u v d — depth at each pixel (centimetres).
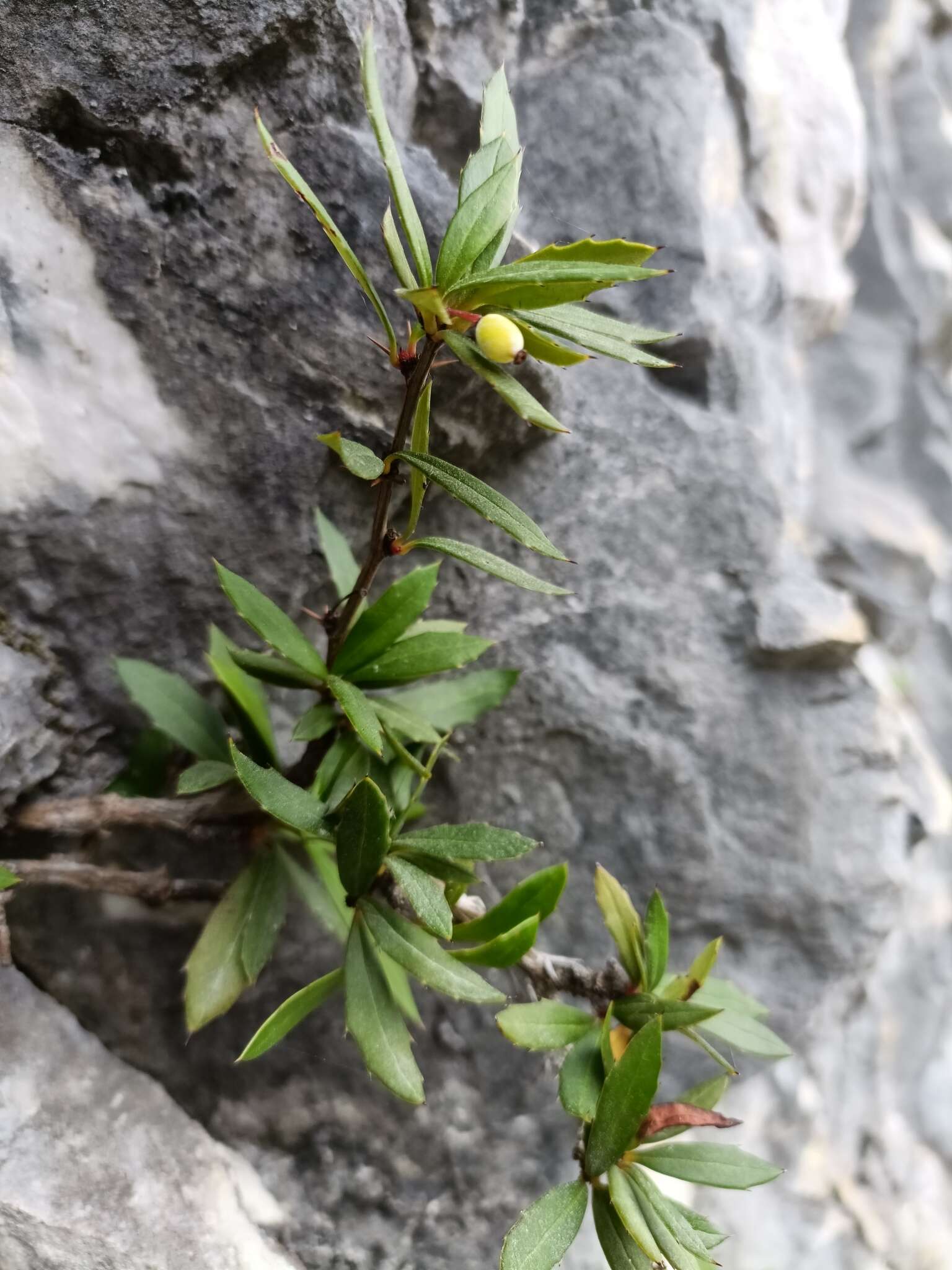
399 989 17
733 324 27
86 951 19
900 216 36
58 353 16
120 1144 17
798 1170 26
